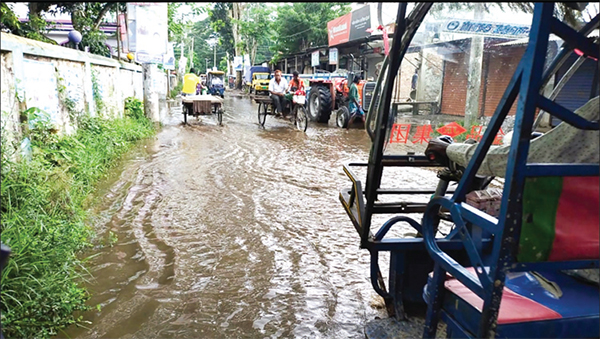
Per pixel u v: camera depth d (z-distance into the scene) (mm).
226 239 4430
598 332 1840
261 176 7113
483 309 1648
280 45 29844
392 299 2988
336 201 5832
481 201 2551
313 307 3223
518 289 2035
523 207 1549
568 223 1602
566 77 2678
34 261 3131
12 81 4863
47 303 2924
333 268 3867
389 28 3875
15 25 6730
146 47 11773
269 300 3303
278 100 13484
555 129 1841
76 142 6234
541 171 1523
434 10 2531
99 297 3301
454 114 5379
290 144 10422
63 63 6816
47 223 3689
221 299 3303
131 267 3787
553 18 1413
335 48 20531
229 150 9336
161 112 18016
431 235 2074
